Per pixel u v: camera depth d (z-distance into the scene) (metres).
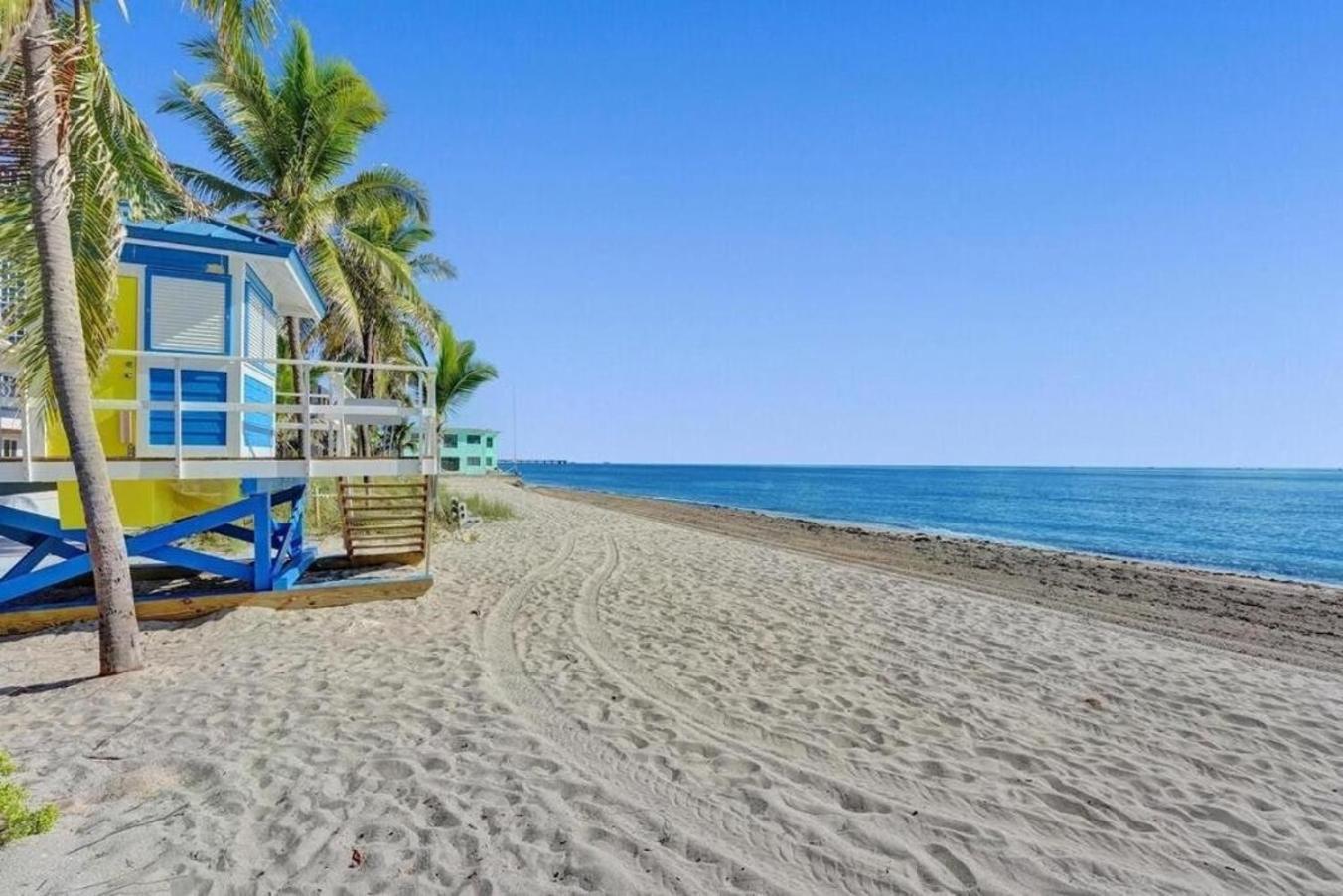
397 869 3.39
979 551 22.88
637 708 5.66
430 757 4.61
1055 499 65.00
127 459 7.69
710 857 3.56
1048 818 4.11
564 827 3.78
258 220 18.06
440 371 27.16
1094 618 11.10
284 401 13.83
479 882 3.30
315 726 5.12
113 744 4.77
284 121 16.84
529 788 4.22
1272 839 3.95
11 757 4.54
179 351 8.66
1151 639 9.02
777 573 12.93
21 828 3.49
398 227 23.83
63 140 6.05
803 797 4.25
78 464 6.11
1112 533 33.28
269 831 3.70
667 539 18.69
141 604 8.23
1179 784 4.62
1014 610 10.42
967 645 8.07
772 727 5.36
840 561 16.84
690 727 5.30
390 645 7.38
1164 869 3.63
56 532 8.09
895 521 39.84
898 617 9.45
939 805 4.22
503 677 6.39
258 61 16.31
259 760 4.54
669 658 7.16
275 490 8.98
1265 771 4.91
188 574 10.49
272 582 8.98
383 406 8.90
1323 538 31.06
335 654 7.01
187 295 8.73
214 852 3.50
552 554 14.65
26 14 5.15
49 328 5.90
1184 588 16.00
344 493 11.87
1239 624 11.80
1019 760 4.90
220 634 7.67
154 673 6.29
